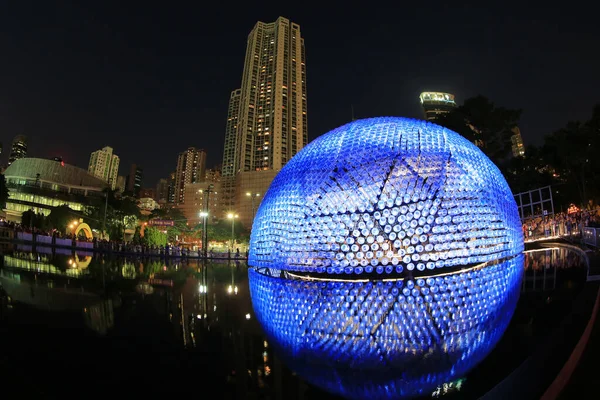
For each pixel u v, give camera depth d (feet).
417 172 42.70
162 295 30.58
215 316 22.79
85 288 32.96
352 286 35.55
